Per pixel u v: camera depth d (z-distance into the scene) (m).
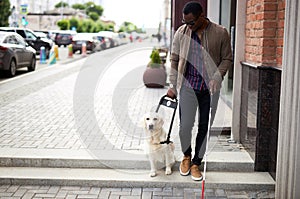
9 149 5.15
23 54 14.37
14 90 10.51
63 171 4.71
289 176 3.98
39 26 58.78
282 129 4.03
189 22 4.16
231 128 5.67
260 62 4.70
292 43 3.84
